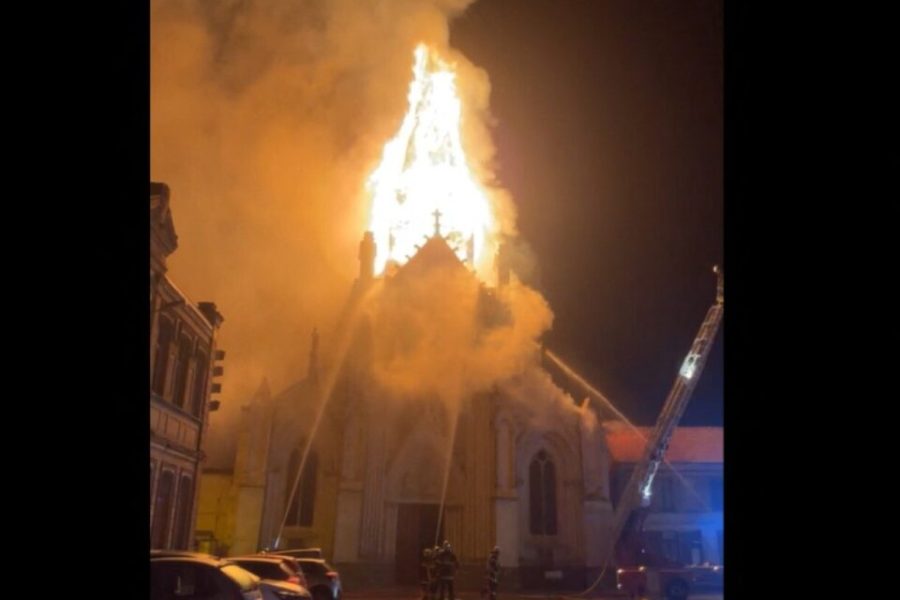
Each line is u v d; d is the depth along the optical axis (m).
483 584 36.56
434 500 38.97
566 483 39.34
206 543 38.22
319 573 21.81
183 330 25.55
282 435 39.69
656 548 44.53
